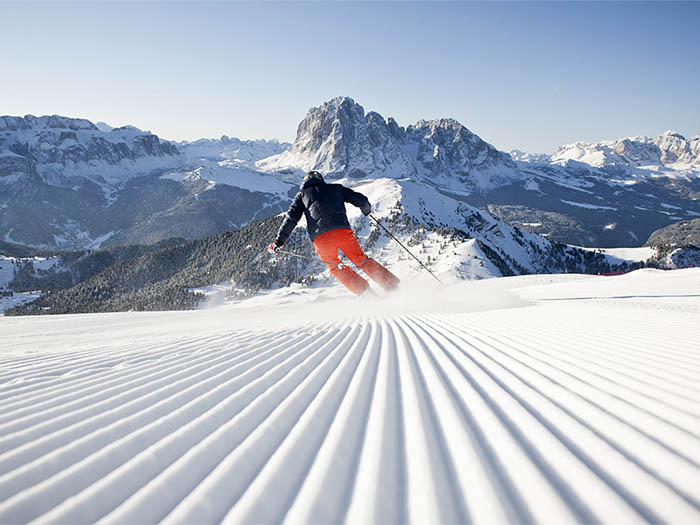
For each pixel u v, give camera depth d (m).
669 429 1.15
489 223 163.00
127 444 1.22
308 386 1.89
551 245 170.25
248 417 1.46
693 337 2.85
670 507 0.73
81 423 1.43
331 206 5.52
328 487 0.90
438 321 4.62
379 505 0.79
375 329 4.11
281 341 3.46
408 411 1.44
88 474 1.04
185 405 1.63
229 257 127.75
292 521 0.76
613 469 0.91
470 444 1.10
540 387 1.69
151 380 2.11
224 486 0.94
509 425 1.24
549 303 7.02
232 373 2.23
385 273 6.08
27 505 0.89
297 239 122.12
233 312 14.10
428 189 173.88
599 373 1.89
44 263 187.38
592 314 4.69
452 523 0.70
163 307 99.69
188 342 3.76
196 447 1.19
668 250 148.12
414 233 122.00
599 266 152.25
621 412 1.33
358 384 1.89
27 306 124.12
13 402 1.73
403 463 1.00
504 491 0.83
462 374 2.00
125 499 0.90
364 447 1.13
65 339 6.73
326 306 10.79
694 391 1.53
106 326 10.15
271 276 110.56
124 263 141.50
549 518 0.71
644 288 9.59
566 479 0.87
